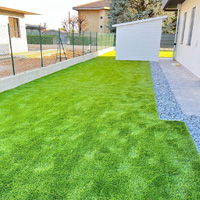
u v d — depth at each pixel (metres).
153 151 2.54
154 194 1.86
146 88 5.56
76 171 2.16
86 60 12.03
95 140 2.79
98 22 28.47
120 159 2.37
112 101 4.43
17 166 2.24
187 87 5.66
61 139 2.81
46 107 4.04
